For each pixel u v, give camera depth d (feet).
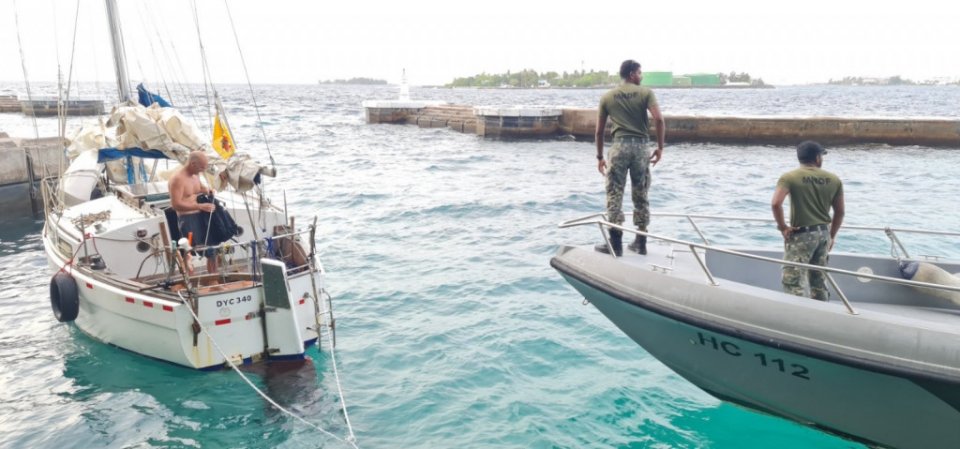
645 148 19.63
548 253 40.11
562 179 73.10
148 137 26.61
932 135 100.73
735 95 531.50
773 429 19.71
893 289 20.25
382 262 38.04
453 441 19.10
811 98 445.78
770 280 21.06
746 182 71.41
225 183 25.61
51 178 39.14
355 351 25.50
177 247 23.80
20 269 39.99
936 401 15.35
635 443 18.98
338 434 19.74
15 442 19.69
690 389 22.20
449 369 23.77
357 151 103.96
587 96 540.93
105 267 26.68
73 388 23.20
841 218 17.49
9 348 26.96
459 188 66.23
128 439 19.80
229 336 23.53
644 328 19.63
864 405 16.63
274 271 23.24
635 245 21.07
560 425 19.89
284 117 201.87
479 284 33.50
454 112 144.46
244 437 19.81
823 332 16.03
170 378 23.67
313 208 55.57
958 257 38.22
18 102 196.54
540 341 26.07
